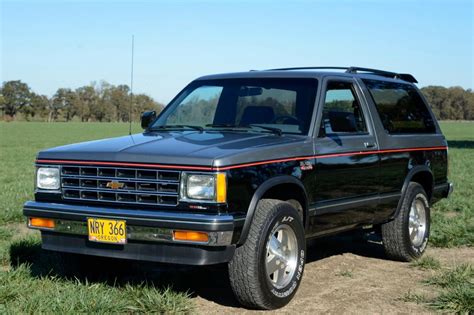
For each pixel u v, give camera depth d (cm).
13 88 15188
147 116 641
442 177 771
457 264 672
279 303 497
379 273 632
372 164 622
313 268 648
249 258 470
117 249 475
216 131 571
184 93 652
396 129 681
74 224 488
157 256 462
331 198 565
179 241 450
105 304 471
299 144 531
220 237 445
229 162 457
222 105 607
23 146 4362
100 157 486
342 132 595
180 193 457
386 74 733
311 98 576
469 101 15212
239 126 575
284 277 510
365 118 636
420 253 699
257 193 475
